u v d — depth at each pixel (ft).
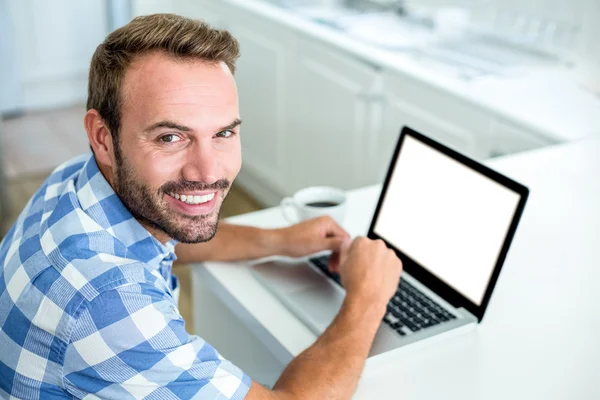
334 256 4.91
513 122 7.23
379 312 4.20
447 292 4.63
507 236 4.33
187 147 3.46
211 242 4.97
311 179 10.41
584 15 8.19
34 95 14.55
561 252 5.19
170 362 3.31
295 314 4.53
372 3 10.98
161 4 13.17
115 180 3.58
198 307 6.07
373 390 3.91
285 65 10.23
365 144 9.25
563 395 3.88
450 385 3.95
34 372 3.33
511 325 4.44
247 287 4.78
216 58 3.43
